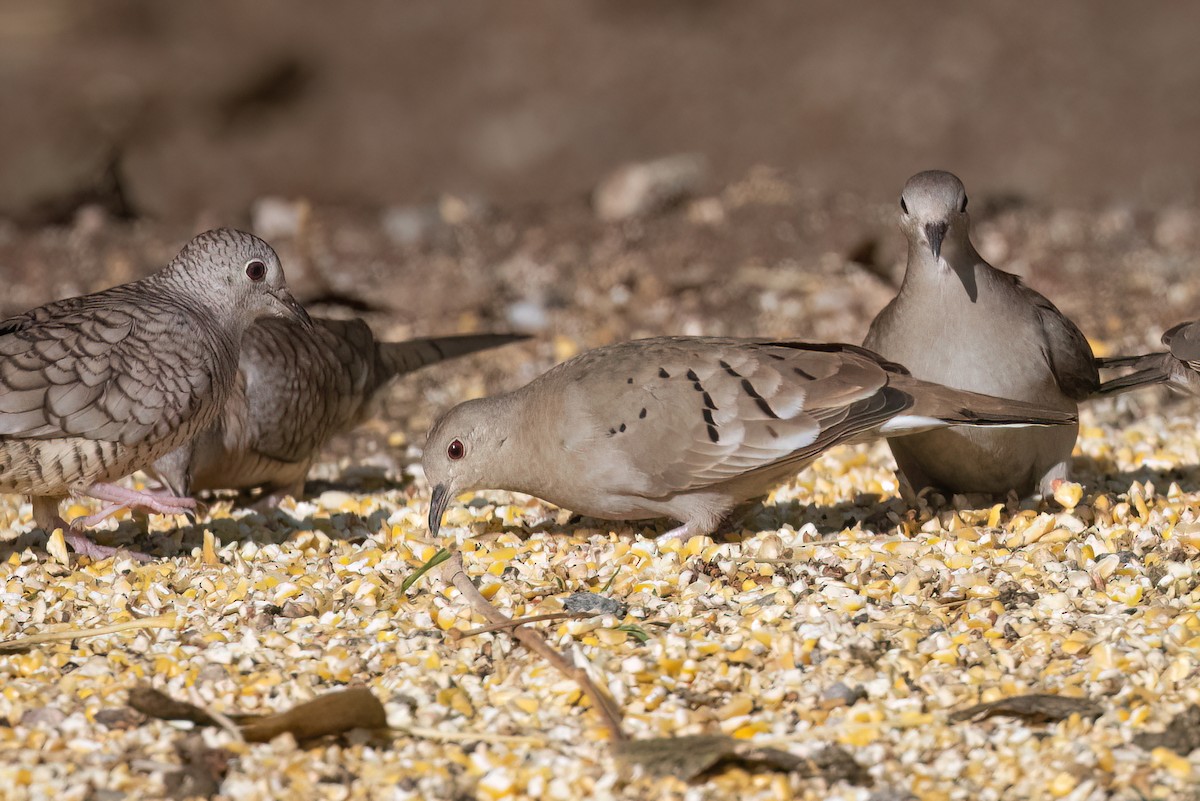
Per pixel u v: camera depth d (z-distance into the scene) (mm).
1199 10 31484
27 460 9906
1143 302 18156
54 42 32625
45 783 7453
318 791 7434
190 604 9578
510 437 10336
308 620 9266
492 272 20438
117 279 20078
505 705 8242
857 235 21172
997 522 10500
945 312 10414
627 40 32938
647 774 7500
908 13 32938
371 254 21234
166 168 27875
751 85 30828
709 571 9828
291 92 31547
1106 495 10875
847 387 9914
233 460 12055
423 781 7527
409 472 13641
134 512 11461
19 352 9812
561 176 28000
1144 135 26766
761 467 9930
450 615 9250
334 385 12734
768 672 8477
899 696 8234
